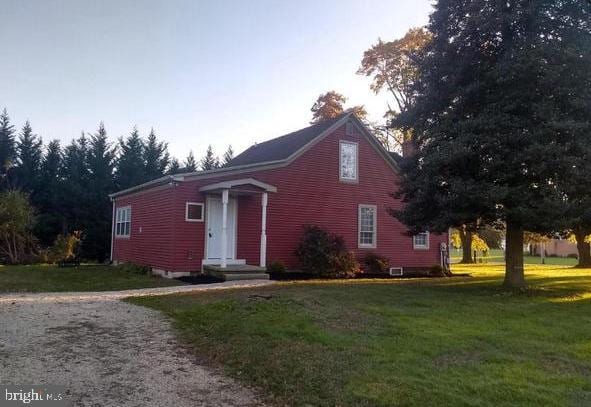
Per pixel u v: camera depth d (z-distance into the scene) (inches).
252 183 636.1
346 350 239.5
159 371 217.6
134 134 1374.3
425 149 524.1
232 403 180.1
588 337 279.1
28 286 522.0
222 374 215.6
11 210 942.4
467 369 210.1
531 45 458.0
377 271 779.4
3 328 292.8
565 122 433.1
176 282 569.9
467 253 1424.7
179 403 179.0
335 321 310.0
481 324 311.1
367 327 294.2
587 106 446.3
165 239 645.3
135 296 436.8
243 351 244.4
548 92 464.1
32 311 354.3
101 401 178.9
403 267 845.2
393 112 1206.3
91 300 414.3
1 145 1285.7
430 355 232.8
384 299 411.2
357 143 811.4
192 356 244.5
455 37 521.3
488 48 508.7
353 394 181.8
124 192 829.2
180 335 287.0
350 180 795.4
